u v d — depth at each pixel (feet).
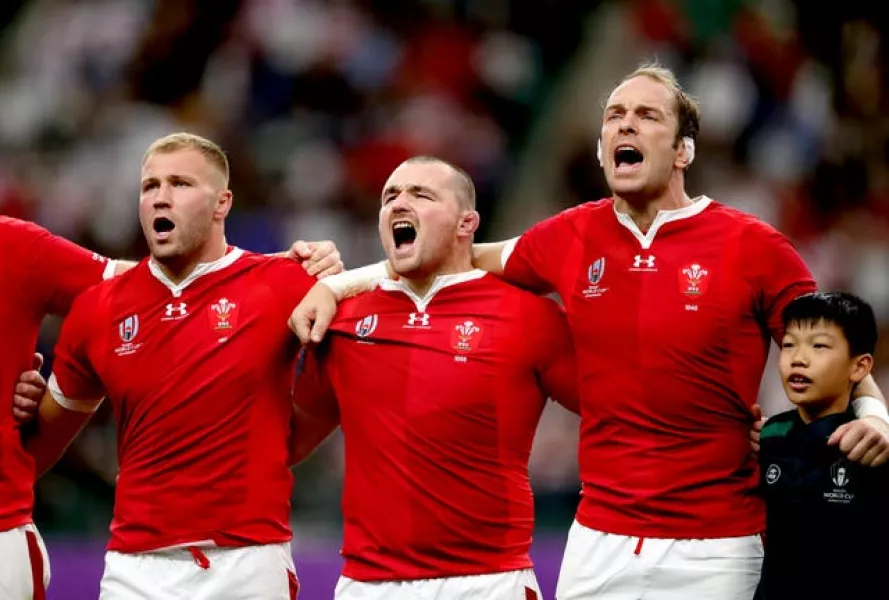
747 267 66.23
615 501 66.69
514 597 67.97
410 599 67.26
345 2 169.37
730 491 66.33
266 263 72.18
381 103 165.58
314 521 122.93
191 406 69.26
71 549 106.32
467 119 167.53
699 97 162.40
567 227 69.97
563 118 167.12
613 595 66.39
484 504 67.77
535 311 69.46
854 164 164.04
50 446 74.18
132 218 151.23
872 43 167.02
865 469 61.62
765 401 135.23
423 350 68.64
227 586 69.00
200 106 163.02
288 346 71.00
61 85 166.20
